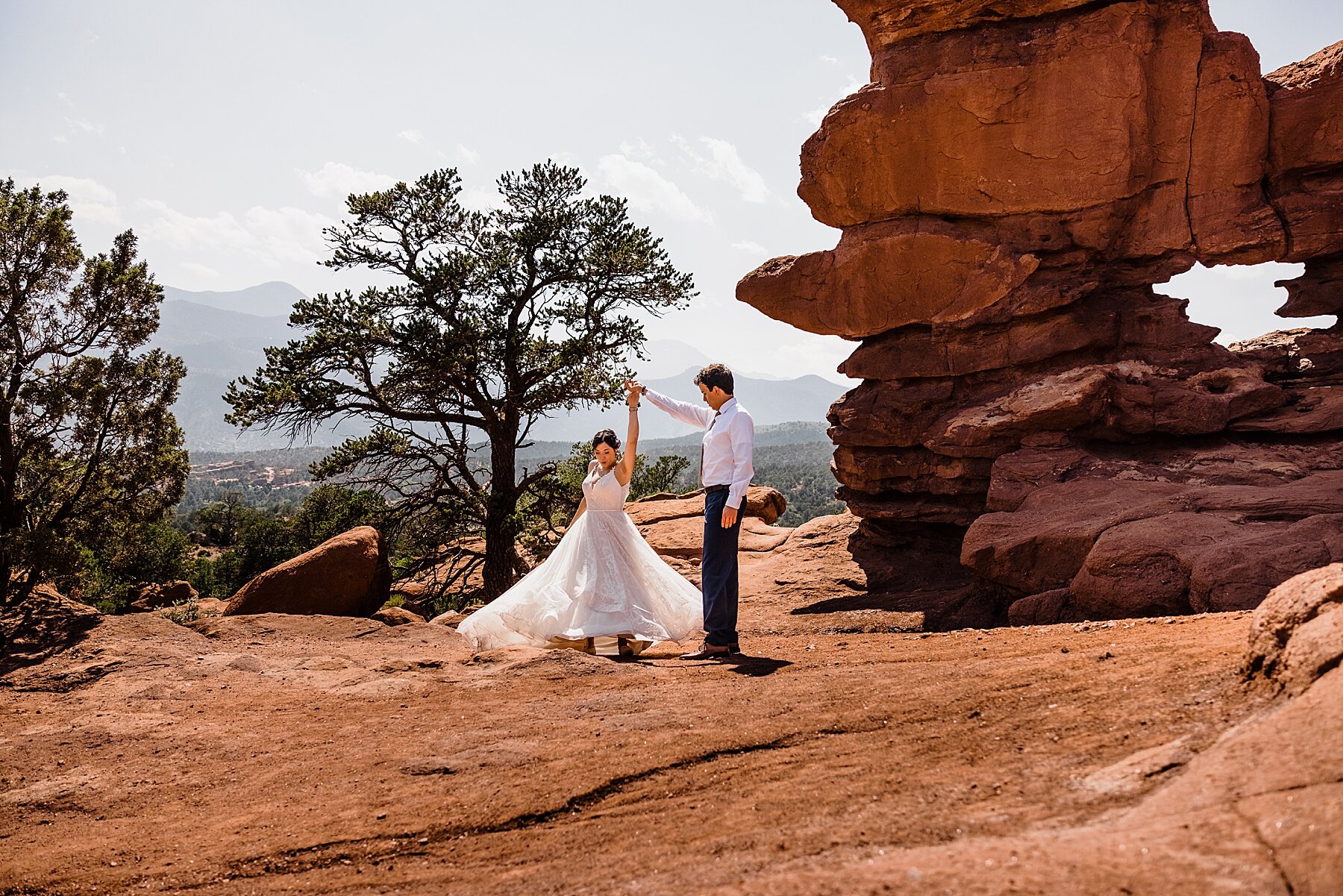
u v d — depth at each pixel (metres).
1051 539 7.75
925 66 10.48
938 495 10.47
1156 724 3.25
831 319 11.31
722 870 2.71
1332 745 2.36
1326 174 9.94
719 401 7.02
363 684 6.52
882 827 2.85
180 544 41.31
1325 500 7.16
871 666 5.55
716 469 6.87
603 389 22.38
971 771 3.24
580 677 6.11
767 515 16.16
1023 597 7.94
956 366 10.55
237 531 60.28
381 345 21.92
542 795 3.80
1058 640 5.55
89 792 4.72
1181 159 10.05
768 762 3.81
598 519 7.13
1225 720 3.06
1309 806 2.13
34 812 4.55
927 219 10.76
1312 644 3.06
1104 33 9.82
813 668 5.84
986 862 2.28
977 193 10.34
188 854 3.78
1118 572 6.93
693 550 13.14
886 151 10.62
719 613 6.83
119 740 5.52
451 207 24.39
